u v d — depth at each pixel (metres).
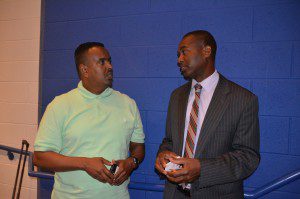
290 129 1.58
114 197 1.36
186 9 1.76
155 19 1.83
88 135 1.34
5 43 2.25
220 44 1.69
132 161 1.41
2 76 2.27
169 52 1.81
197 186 1.18
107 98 1.47
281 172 1.59
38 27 2.15
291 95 1.57
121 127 1.41
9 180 2.31
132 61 1.90
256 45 1.62
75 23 2.04
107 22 1.95
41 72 2.14
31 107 2.19
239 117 1.21
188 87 1.48
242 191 1.31
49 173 2.00
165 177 1.40
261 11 1.61
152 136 1.86
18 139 2.24
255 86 1.63
